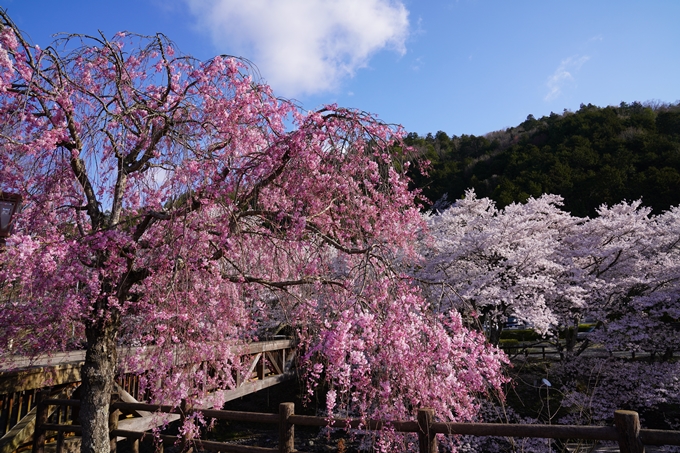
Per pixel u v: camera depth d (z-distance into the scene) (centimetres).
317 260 406
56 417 517
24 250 294
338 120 368
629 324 1040
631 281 1061
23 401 498
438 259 1109
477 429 271
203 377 461
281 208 384
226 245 369
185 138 354
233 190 367
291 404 326
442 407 316
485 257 1192
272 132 426
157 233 388
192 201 350
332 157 367
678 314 1031
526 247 1092
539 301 996
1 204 339
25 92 321
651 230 1230
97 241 344
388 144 382
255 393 1334
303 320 419
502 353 368
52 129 340
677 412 1025
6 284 342
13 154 345
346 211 393
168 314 367
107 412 368
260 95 413
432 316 337
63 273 336
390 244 384
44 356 484
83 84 386
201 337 440
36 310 371
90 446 351
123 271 358
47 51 339
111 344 375
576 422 950
